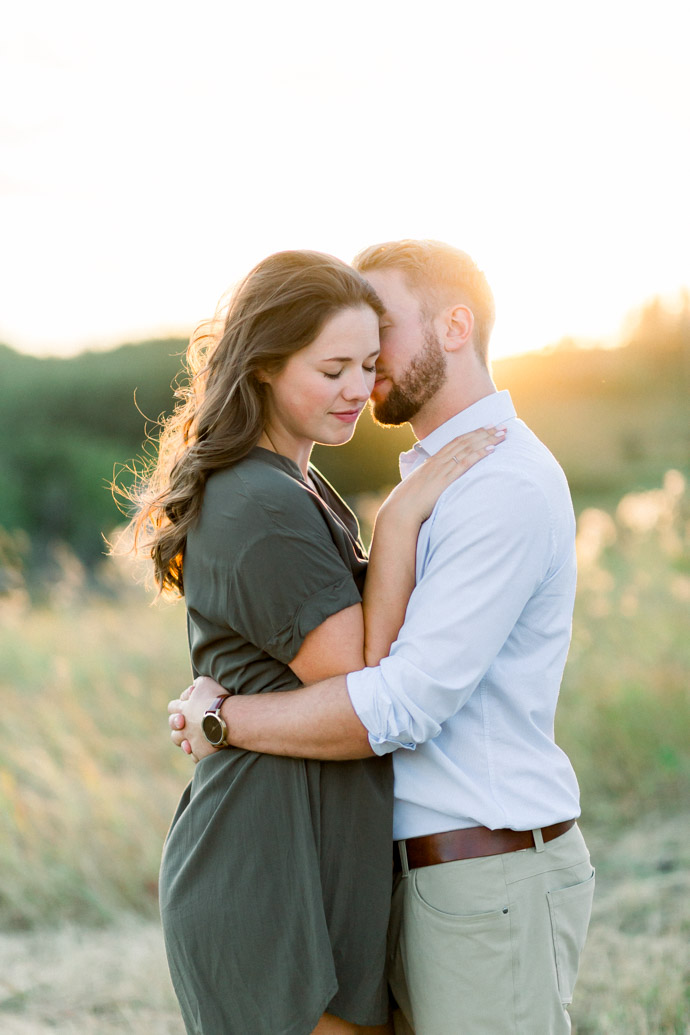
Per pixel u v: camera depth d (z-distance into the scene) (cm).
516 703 188
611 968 317
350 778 184
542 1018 185
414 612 182
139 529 210
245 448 187
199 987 183
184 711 195
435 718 175
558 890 188
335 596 180
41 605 791
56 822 413
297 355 186
